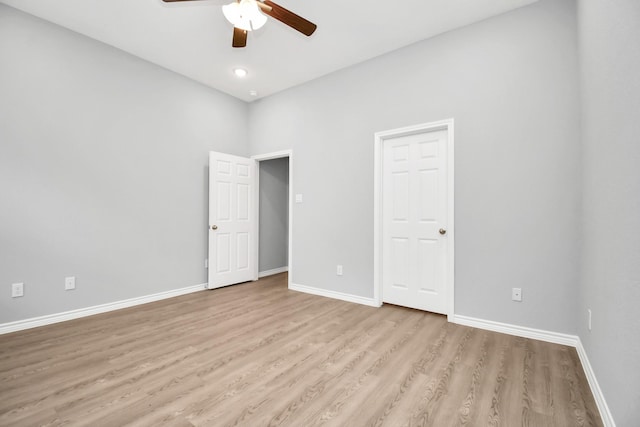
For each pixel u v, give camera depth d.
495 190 2.55
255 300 3.46
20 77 2.55
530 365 1.94
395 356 2.07
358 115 3.40
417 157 3.06
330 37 2.92
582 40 1.99
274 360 2.01
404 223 3.14
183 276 3.74
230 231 4.18
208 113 4.03
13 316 2.50
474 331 2.52
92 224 2.97
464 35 2.72
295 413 1.47
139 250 3.32
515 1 2.40
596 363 1.60
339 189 3.55
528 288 2.41
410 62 3.03
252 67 3.54
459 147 2.73
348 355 2.09
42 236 2.66
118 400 1.57
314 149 3.79
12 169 2.51
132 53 3.25
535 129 2.39
